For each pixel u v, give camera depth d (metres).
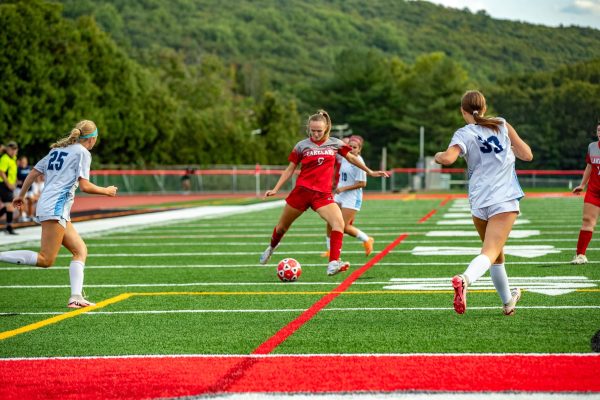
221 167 66.75
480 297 10.27
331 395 5.84
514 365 6.62
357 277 12.52
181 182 63.22
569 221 24.91
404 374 6.39
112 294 11.12
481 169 8.12
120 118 69.69
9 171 21.45
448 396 5.75
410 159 106.25
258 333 8.20
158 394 6.01
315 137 11.56
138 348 7.59
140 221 26.59
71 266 9.98
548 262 14.05
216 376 6.49
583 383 6.03
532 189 65.25
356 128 109.44
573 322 8.47
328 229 15.48
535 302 9.82
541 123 100.81
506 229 7.96
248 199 50.16
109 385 6.30
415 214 30.05
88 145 10.10
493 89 107.88
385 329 8.27
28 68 58.53
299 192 11.58
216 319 9.05
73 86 62.06
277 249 17.28
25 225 24.64
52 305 10.29
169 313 9.51
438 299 10.16
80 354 7.39
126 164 72.25
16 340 8.07
